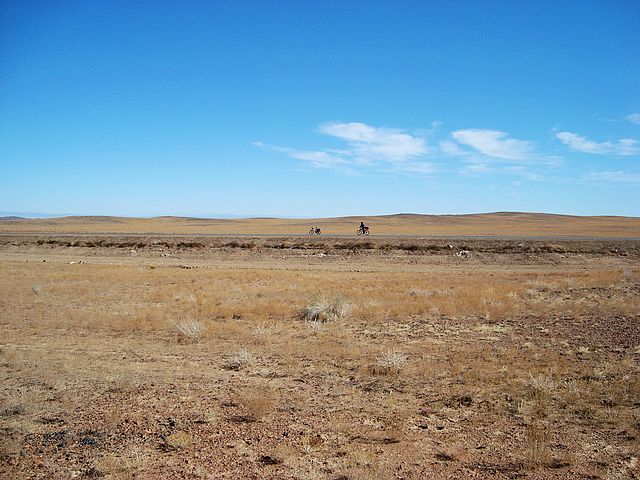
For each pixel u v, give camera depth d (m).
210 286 25.91
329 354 11.94
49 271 33.06
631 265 37.78
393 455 6.45
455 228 105.12
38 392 9.10
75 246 51.22
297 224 138.62
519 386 9.16
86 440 6.95
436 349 12.41
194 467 6.16
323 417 7.82
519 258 40.53
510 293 21.52
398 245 44.53
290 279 28.77
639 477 5.83
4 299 21.28
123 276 29.86
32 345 13.17
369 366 10.77
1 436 7.15
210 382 9.77
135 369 10.75
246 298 21.86
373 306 18.84
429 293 22.30
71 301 20.95
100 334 14.59
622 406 8.11
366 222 155.12
